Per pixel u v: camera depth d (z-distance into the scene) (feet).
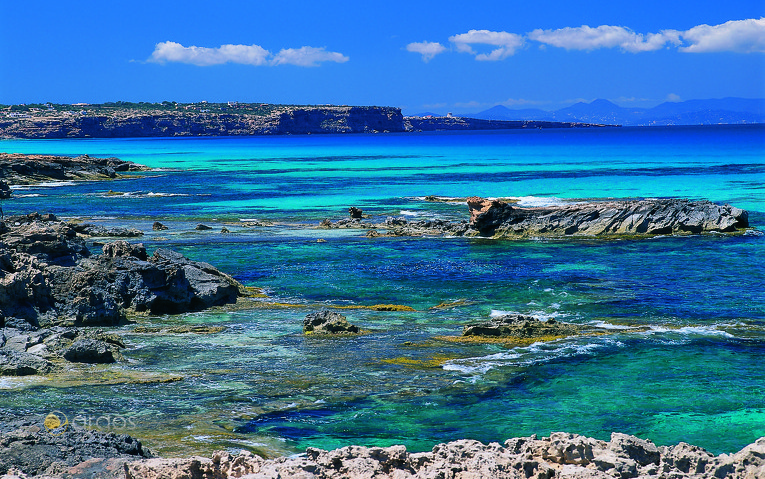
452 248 157.28
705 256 143.23
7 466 43.91
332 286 119.03
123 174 394.52
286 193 288.71
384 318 96.78
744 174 322.14
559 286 117.19
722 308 101.24
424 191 288.71
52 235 110.22
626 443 41.45
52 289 93.91
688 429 59.00
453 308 102.94
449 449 42.04
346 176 368.68
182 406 62.08
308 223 200.13
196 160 538.88
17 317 87.10
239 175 385.50
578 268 133.18
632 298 108.06
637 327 90.48
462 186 303.89
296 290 116.67
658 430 58.80
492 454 40.24
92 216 218.59
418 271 131.13
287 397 64.85
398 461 41.16
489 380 70.18
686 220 173.37
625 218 173.58
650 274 126.52
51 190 308.40
